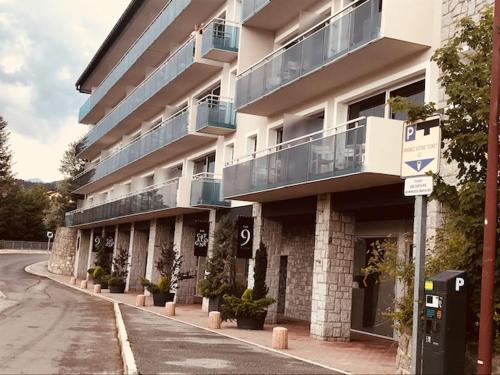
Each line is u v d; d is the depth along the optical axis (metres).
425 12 12.84
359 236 18.45
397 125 12.35
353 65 14.20
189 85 28.33
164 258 26.41
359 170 12.39
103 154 46.53
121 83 40.09
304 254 21.66
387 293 17.05
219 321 16.47
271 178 16.22
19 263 57.00
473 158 8.48
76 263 50.09
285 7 18.69
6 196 77.75
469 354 7.95
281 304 23.20
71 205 71.62
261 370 9.56
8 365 9.64
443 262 8.84
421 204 7.23
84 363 10.16
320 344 14.17
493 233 6.70
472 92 8.21
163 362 9.86
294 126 16.66
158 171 30.27
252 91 18.53
